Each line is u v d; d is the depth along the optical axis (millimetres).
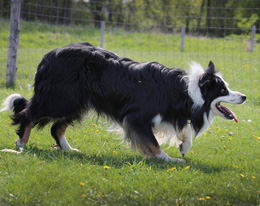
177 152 7059
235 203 4727
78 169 5520
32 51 19609
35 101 6328
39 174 5273
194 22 41875
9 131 7520
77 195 4723
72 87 6176
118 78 6156
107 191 4883
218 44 25750
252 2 41719
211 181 5371
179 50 23516
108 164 5914
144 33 28156
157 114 6082
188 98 6180
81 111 6406
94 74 6195
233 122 9133
